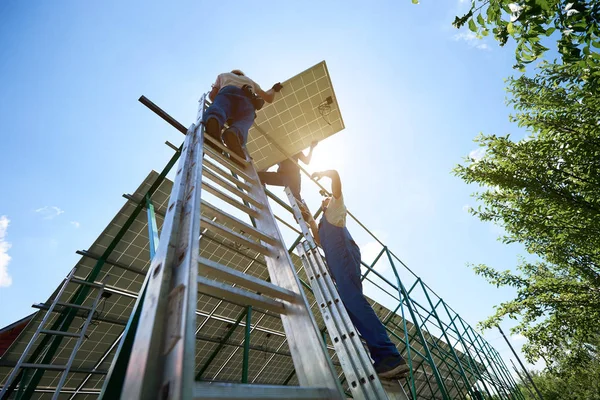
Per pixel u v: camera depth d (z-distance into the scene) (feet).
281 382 28.35
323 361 3.78
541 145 22.57
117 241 14.53
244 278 4.11
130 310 17.90
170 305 2.82
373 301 28.27
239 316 20.88
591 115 20.83
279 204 13.91
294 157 14.65
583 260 26.96
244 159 8.84
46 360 12.30
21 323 27.32
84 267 15.10
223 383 2.53
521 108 27.96
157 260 3.52
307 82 12.85
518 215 25.43
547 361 28.86
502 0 8.89
